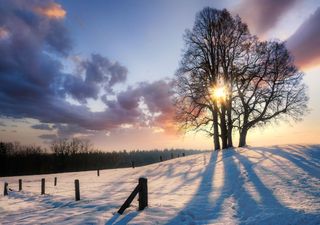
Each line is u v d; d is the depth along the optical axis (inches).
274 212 331.3
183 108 1448.1
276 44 1403.8
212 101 1402.6
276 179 531.8
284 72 1400.1
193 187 600.1
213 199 451.8
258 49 1413.6
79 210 462.3
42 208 543.5
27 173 3848.4
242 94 1392.7
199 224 323.3
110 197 602.9
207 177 698.2
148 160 6195.9
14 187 1165.7
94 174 1497.3
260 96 1391.5
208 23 1460.4
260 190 463.2
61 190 888.3
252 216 332.5
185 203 437.4
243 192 466.9
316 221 282.7
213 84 1408.7
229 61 1433.3
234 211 369.7
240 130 1405.0
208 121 1435.8
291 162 690.2
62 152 4195.4
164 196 530.0
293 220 293.0
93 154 4753.9
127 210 407.5
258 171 634.8
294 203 360.8
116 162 5270.7
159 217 356.5
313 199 369.4
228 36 1439.5
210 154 1213.7
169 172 959.0
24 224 389.7
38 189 1000.2
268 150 981.2
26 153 4222.4
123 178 1053.2
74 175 1593.3
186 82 1418.6
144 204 403.5
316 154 779.4
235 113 1398.9
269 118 1385.3
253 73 1376.7
